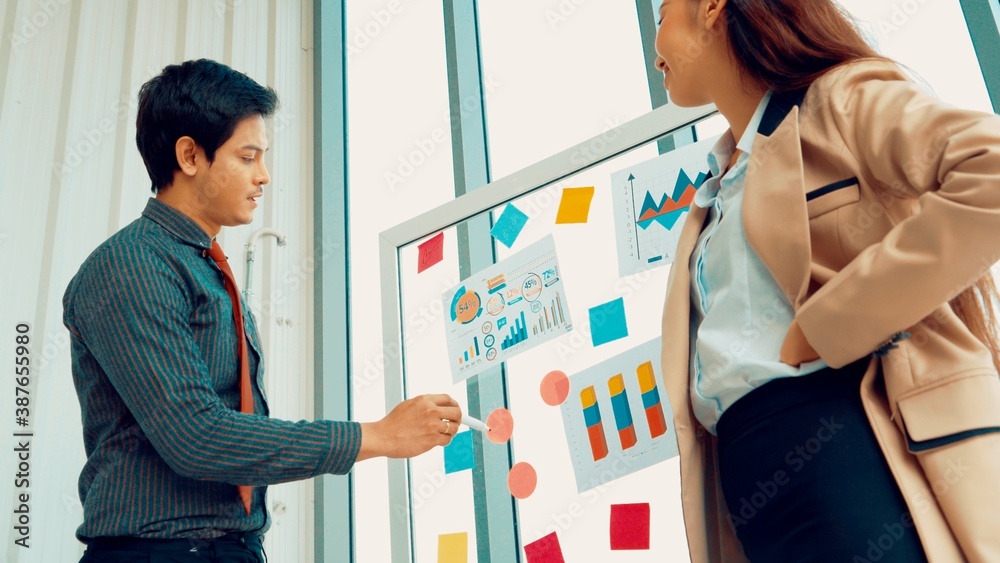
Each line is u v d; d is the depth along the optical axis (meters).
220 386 1.20
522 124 2.47
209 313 1.21
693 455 0.99
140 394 1.07
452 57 2.60
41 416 1.98
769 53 0.98
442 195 2.58
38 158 2.16
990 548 0.68
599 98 2.28
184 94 1.28
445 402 1.27
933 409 0.75
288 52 2.97
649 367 1.50
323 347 2.62
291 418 2.52
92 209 2.24
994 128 0.74
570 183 1.79
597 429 1.54
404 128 2.79
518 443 1.85
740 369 0.89
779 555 0.84
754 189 0.93
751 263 0.94
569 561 1.70
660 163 1.57
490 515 1.84
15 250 2.05
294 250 2.71
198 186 1.30
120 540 1.09
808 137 0.91
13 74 2.17
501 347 1.75
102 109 2.35
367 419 2.55
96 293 1.13
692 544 0.96
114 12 2.47
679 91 1.12
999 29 1.54
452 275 2.08
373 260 2.73
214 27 2.73
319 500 2.47
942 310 0.79
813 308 0.80
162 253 1.19
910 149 0.78
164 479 1.12
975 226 0.71
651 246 1.53
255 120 1.34
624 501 1.67
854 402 0.81
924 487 0.75
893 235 0.77
